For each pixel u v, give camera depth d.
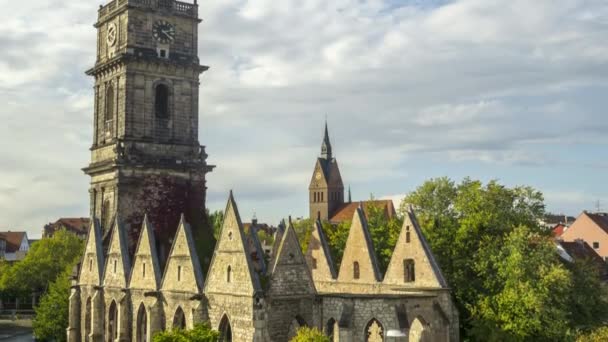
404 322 68.56
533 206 90.06
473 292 81.62
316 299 73.50
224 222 74.56
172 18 106.88
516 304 75.06
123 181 99.69
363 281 83.38
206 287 75.88
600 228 154.50
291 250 73.19
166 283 81.88
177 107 106.00
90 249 99.88
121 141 101.00
